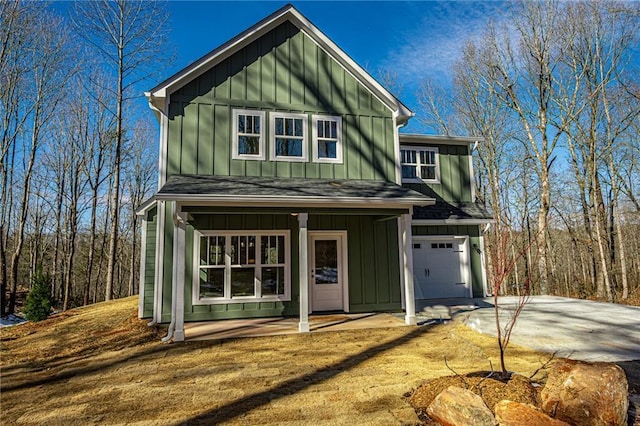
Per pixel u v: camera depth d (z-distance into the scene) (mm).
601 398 3367
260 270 9320
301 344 6812
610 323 8055
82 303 24141
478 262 12969
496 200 21766
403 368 5359
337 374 5160
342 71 10156
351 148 9953
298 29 9969
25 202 17578
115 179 17422
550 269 23109
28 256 25750
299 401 4242
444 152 13406
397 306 10070
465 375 4594
